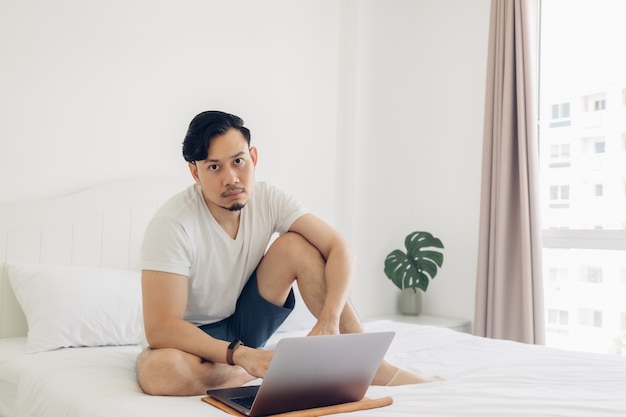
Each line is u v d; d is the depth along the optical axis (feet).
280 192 6.07
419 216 12.68
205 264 5.54
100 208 8.48
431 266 11.66
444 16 12.44
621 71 10.44
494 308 10.80
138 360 5.18
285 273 5.74
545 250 11.26
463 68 12.10
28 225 7.92
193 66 9.71
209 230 5.52
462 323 11.42
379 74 12.17
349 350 4.31
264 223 5.87
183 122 9.57
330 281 5.53
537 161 10.63
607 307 10.50
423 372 5.92
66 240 8.19
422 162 12.69
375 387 5.18
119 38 8.92
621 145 10.39
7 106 7.95
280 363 4.01
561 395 4.73
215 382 5.06
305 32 11.22
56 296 7.14
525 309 10.43
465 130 12.04
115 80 8.87
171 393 4.82
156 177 9.12
